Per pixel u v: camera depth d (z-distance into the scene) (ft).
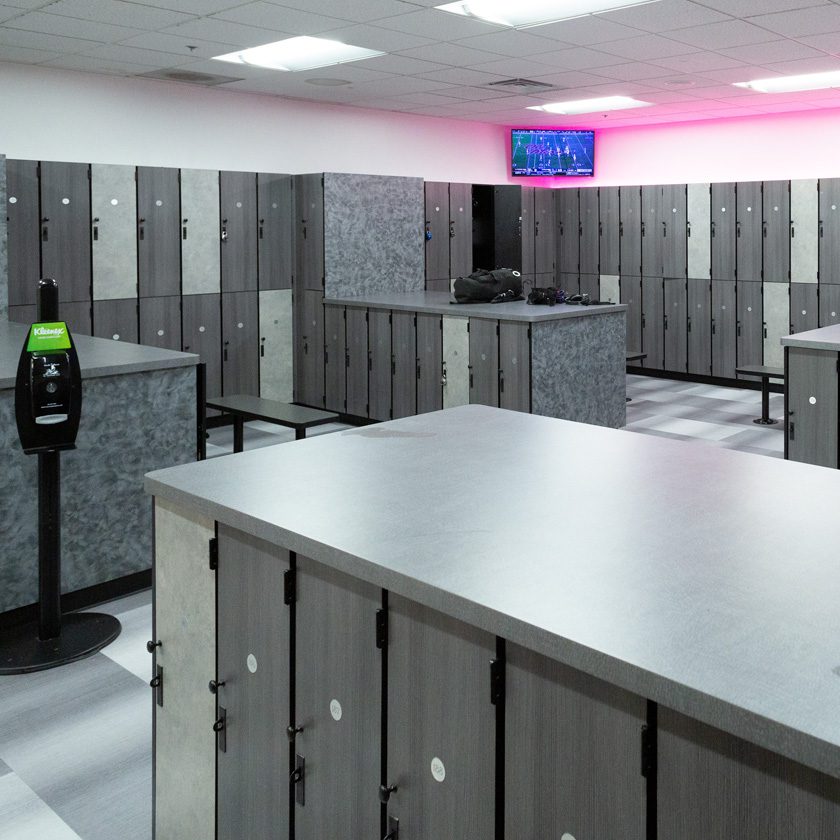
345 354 27.66
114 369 13.00
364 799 5.64
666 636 4.10
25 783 8.93
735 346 33.94
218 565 6.64
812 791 3.51
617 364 24.63
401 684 5.31
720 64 24.49
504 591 4.66
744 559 5.11
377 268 29.35
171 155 27.35
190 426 14.19
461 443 8.28
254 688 6.42
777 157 35.01
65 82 24.85
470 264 35.37
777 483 6.81
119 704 10.51
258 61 24.13
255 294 28.14
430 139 35.50
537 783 4.60
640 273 36.42
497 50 22.53
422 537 5.54
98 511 13.20
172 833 7.49
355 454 7.86
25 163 23.16
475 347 23.44
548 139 38.45
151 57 23.06
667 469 7.27
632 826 4.18
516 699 4.67
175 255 26.17
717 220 33.86
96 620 12.60
